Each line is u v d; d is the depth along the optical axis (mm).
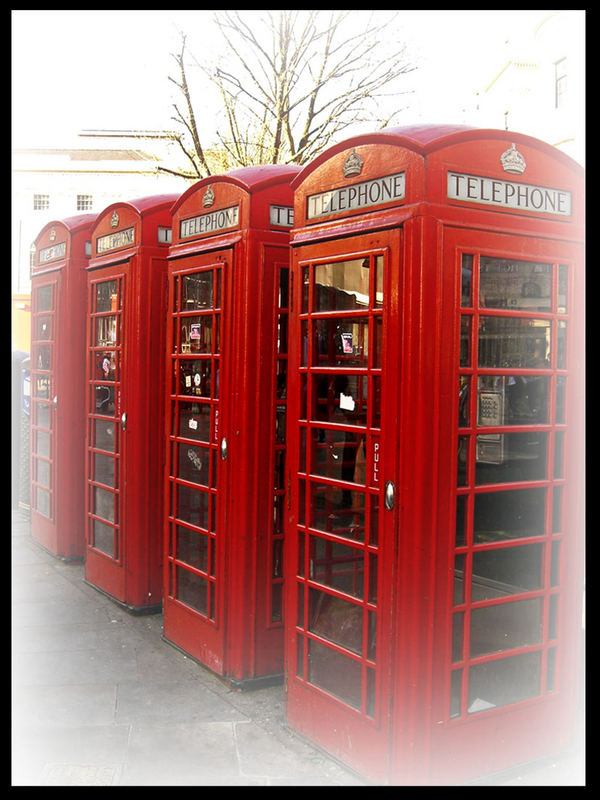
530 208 3357
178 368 4988
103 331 6184
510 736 3373
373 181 3295
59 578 6531
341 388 3469
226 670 4406
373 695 3279
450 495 3104
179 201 4973
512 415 3359
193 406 4809
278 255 4320
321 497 3600
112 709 4027
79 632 5234
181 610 4895
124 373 5695
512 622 3414
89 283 6410
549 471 3486
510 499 3373
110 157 27172
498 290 3285
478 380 3229
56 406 6934
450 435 3096
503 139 3260
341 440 3463
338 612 3504
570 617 3613
